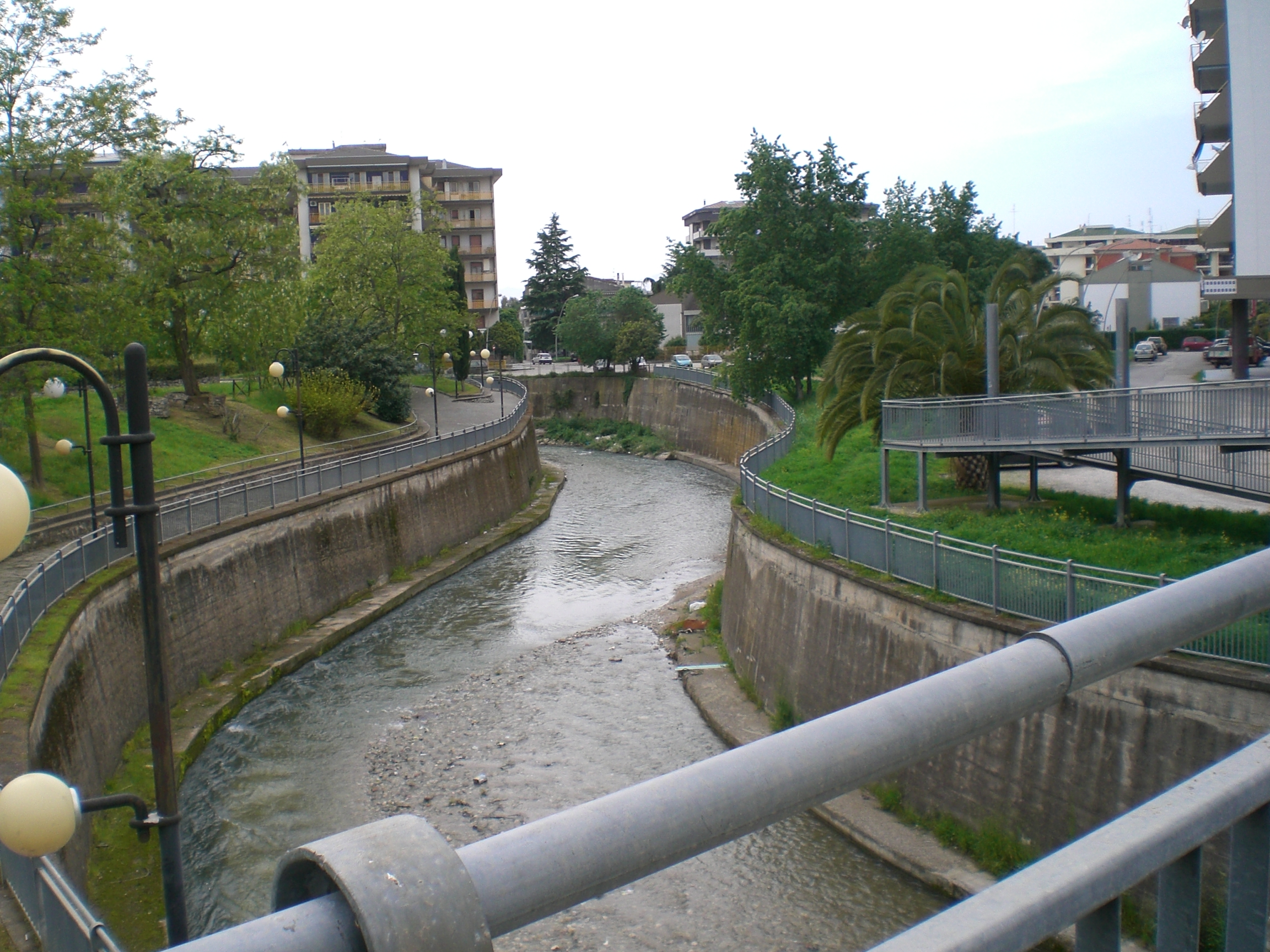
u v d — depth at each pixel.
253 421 47.72
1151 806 1.87
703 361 100.62
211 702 25.31
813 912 15.63
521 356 116.62
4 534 4.60
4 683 16.91
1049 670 1.84
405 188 108.12
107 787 20.11
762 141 53.34
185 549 27.02
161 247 41.00
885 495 24.62
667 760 21.80
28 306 30.58
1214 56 38.75
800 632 22.77
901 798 18.11
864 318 26.50
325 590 34.16
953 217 59.91
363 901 1.12
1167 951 1.91
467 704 25.48
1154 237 120.50
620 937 15.07
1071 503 22.95
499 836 1.30
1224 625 2.18
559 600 35.56
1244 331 35.88
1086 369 23.98
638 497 56.88
